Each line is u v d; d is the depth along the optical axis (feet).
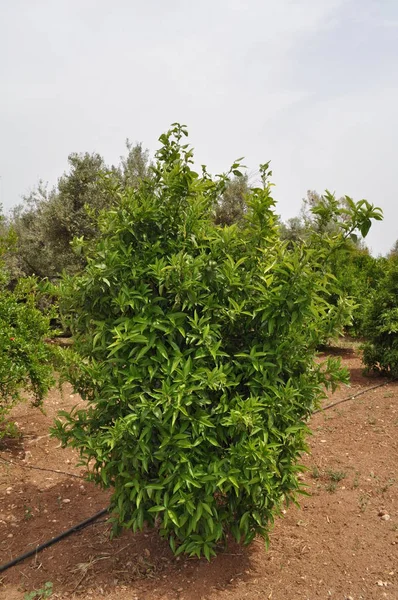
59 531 12.42
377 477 15.10
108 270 10.45
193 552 10.04
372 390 25.22
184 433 10.04
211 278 10.45
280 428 10.62
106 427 10.02
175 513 9.83
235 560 11.04
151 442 10.25
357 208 10.32
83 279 10.94
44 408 22.04
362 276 39.88
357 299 33.88
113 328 10.55
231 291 10.58
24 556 11.34
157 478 10.50
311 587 10.10
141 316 10.24
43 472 15.96
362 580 10.30
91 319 11.05
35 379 18.29
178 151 11.82
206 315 10.46
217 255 10.83
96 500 14.03
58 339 29.30
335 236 10.84
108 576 10.50
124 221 10.80
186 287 10.02
